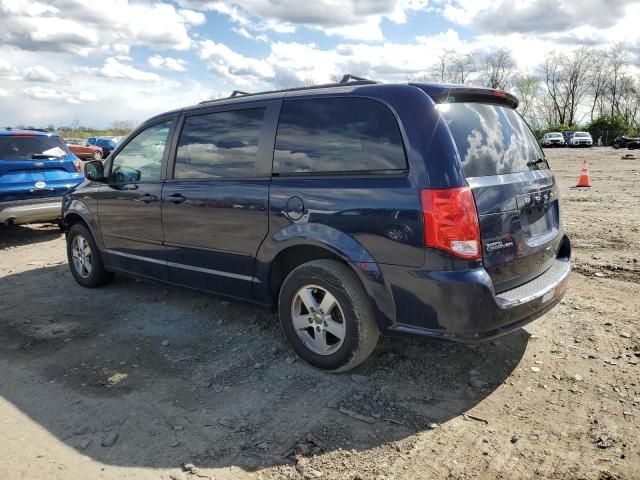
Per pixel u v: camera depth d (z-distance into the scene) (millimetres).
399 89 3293
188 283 4531
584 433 2930
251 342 4207
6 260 7387
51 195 8773
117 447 2959
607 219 8711
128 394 3520
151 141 4777
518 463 2709
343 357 3484
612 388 3359
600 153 36656
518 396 3322
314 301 3615
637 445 2809
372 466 2723
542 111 73125
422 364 3736
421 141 3092
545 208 3766
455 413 3166
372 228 3201
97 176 5242
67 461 2854
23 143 8680
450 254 2984
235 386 3564
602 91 68938
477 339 3055
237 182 3934
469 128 3289
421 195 3025
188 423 3158
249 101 4047
